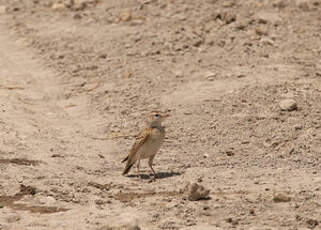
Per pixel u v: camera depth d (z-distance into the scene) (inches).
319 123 677.3
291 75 810.2
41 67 938.7
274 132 665.0
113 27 1064.8
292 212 445.4
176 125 696.4
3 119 703.1
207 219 437.1
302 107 711.7
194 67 874.8
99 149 643.5
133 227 405.1
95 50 974.4
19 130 671.8
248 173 557.6
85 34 1048.2
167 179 547.8
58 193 495.5
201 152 629.6
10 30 1125.7
